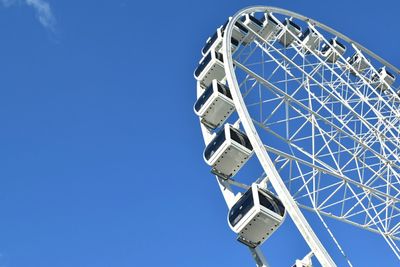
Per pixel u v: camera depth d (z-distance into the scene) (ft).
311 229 44.11
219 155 59.82
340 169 64.49
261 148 51.42
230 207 56.65
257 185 52.60
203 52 87.81
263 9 84.28
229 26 70.49
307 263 46.09
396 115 79.51
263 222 51.19
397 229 64.95
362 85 86.94
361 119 72.79
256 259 51.70
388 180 69.77
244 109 55.72
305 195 56.39
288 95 65.77
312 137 65.51
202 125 69.56
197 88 77.82
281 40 95.40
